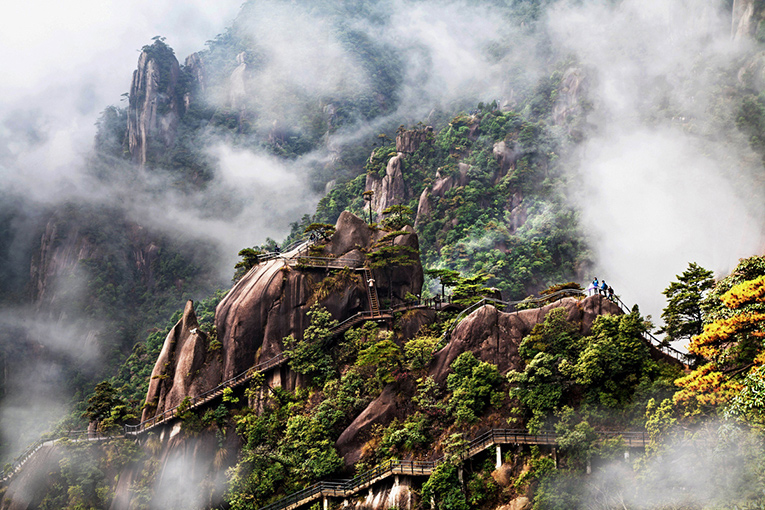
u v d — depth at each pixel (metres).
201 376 75.44
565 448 56.44
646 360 59.00
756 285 40.56
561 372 59.72
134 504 66.94
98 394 77.62
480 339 66.00
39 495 69.50
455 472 58.19
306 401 71.50
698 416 47.03
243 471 66.56
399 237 85.25
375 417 65.38
